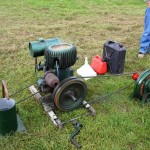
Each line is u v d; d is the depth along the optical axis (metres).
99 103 2.55
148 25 3.43
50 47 2.21
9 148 2.02
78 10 6.45
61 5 6.91
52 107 2.38
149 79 2.45
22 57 3.57
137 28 5.03
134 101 2.58
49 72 2.25
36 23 5.25
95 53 3.76
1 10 6.22
